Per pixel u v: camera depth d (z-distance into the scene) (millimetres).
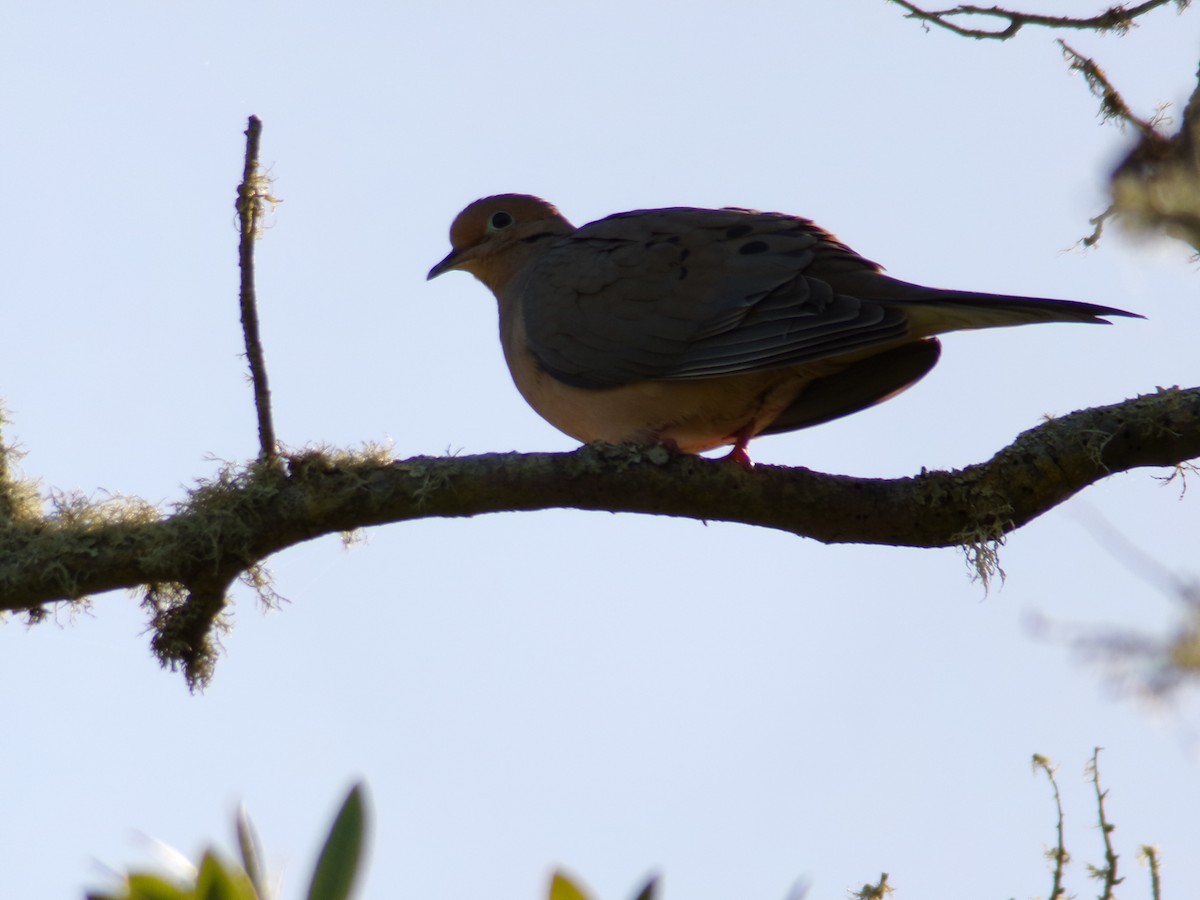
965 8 9172
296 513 9617
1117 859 7422
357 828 5945
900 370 11328
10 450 10430
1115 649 7215
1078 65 8875
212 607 10078
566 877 5879
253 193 9484
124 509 10047
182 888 5895
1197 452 9680
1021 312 10297
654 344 11516
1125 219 7113
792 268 11297
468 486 9617
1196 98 7496
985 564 9812
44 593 9719
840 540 10023
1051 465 9750
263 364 9609
